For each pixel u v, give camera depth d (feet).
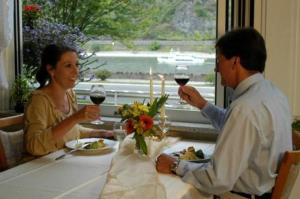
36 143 6.29
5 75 9.57
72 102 7.68
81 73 9.64
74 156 6.33
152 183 4.42
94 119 6.31
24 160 6.41
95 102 7.43
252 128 4.57
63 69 7.01
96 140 7.07
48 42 9.51
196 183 4.90
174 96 9.05
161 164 5.42
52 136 6.29
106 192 4.24
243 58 4.93
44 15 9.99
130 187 4.30
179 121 8.97
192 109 8.89
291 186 5.08
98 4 9.50
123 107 5.83
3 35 9.09
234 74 5.08
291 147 5.23
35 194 4.64
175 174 5.31
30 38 9.78
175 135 8.21
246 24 7.82
